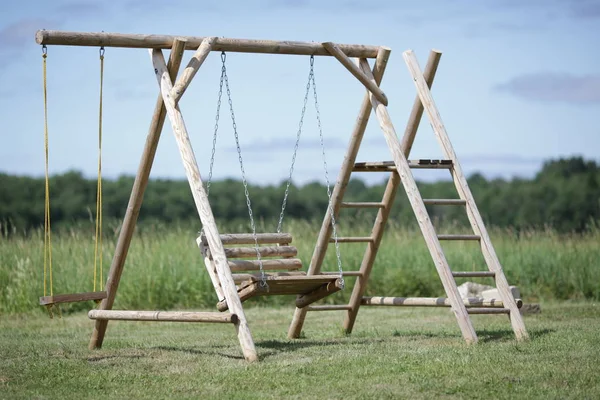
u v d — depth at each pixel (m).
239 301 9.16
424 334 11.78
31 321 14.98
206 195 9.43
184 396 7.59
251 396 7.50
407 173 10.50
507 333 11.30
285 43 10.38
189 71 9.77
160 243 18.94
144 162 10.17
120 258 10.46
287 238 11.14
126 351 10.32
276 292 10.34
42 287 16.47
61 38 9.34
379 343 10.65
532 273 18.59
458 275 10.25
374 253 11.56
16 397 7.65
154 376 8.48
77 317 15.53
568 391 7.44
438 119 10.95
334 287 10.21
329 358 9.20
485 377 7.96
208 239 9.30
